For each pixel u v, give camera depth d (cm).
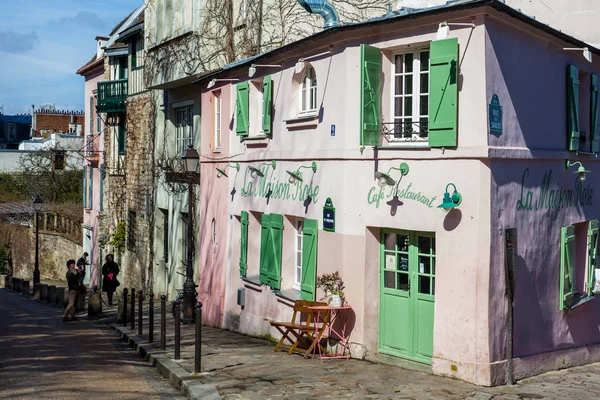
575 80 1172
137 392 942
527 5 1411
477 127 960
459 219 974
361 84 1077
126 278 2717
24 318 1995
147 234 2452
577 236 1232
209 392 890
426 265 1048
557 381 1000
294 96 1341
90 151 3216
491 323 955
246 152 1551
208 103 1794
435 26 1011
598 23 1359
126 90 2730
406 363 1058
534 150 1048
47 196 4500
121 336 1543
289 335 1312
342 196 1138
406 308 1071
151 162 2423
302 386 923
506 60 996
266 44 1716
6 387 951
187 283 1692
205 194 1812
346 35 1123
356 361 1095
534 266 1052
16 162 5647
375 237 1107
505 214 986
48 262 4006
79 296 2052
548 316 1089
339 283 1131
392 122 1095
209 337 1451
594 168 1266
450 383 947
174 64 2042
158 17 2164
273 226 1386
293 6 1608
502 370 966
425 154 1016
